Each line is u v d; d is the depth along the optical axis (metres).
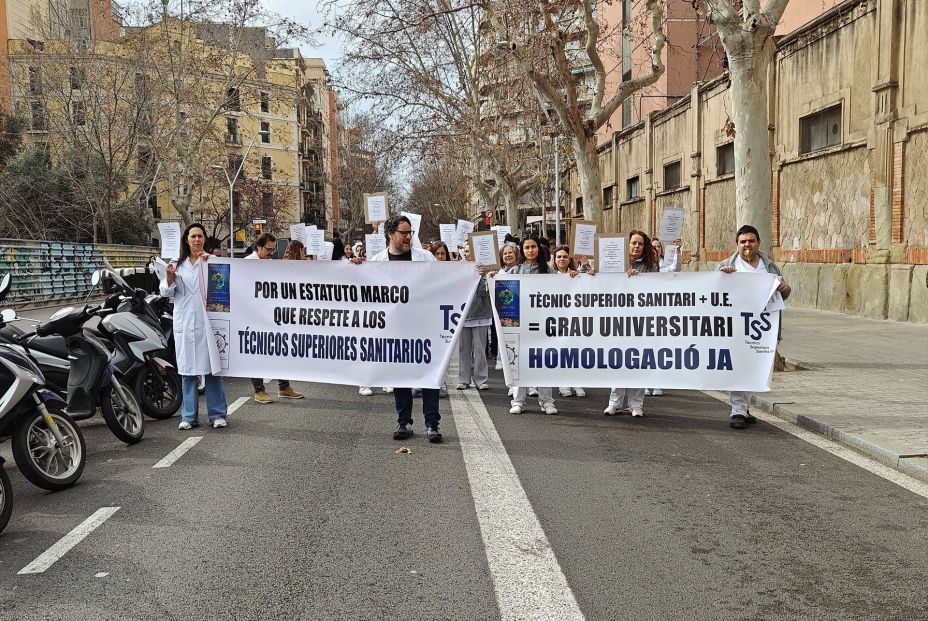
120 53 33.88
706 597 3.87
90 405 6.92
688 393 10.08
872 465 6.37
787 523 4.95
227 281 7.98
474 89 28.38
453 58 28.17
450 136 29.94
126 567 4.34
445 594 3.93
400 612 3.73
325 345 7.83
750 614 3.69
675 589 3.97
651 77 17.52
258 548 4.58
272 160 72.75
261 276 7.96
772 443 7.16
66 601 3.91
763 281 7.89
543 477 6.04
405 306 7.62
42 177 36.00
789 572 4.18
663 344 8.12
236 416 8.62
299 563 4.35
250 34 36.00
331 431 7.78
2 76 35.22
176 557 4.46
